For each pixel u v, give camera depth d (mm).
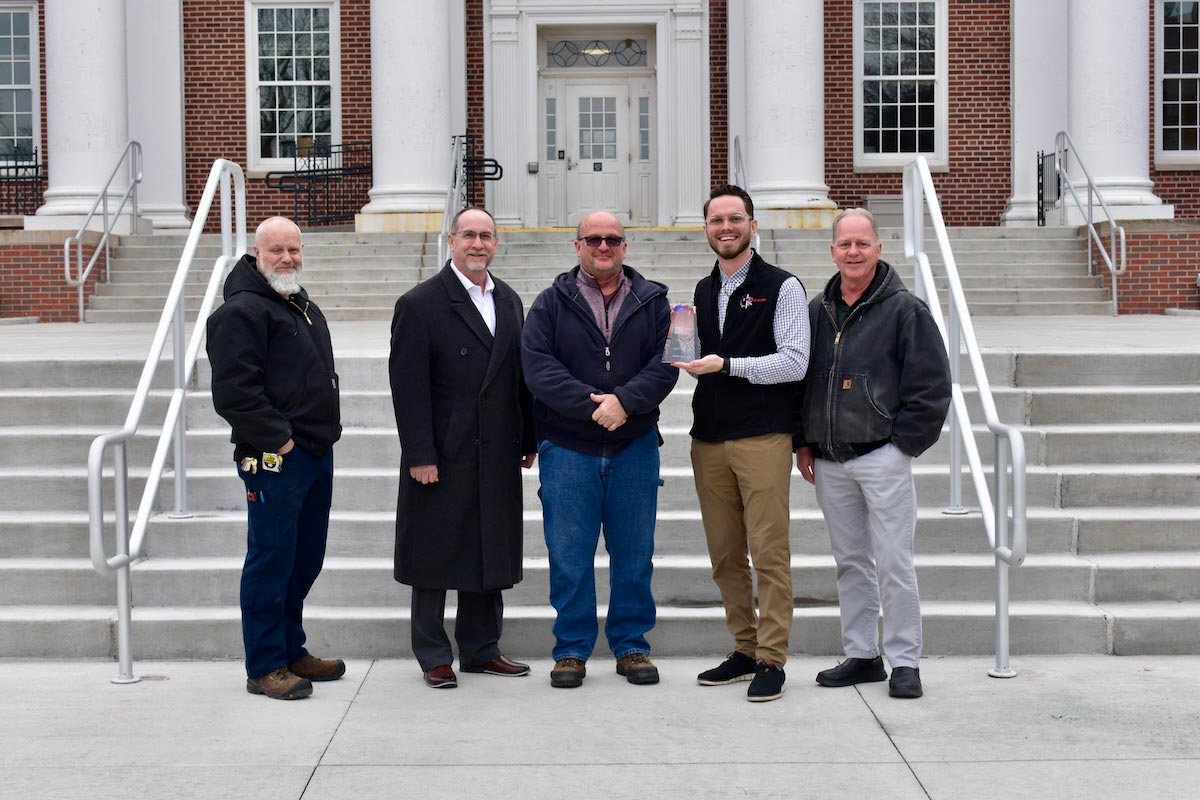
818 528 6031
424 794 3973
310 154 19141
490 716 4730
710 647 5574
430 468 5082
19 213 19047
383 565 5836
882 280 5004
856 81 19078
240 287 4918
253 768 4191
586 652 5164
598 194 19500
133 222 16125
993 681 5109
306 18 19156
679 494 6332
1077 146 16500
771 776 4102
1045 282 14477
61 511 6305
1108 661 5395
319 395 4984
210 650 5555
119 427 6836
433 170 15742
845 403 4965
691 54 18938
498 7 18859
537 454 5426
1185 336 9555
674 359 4922
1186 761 4191
